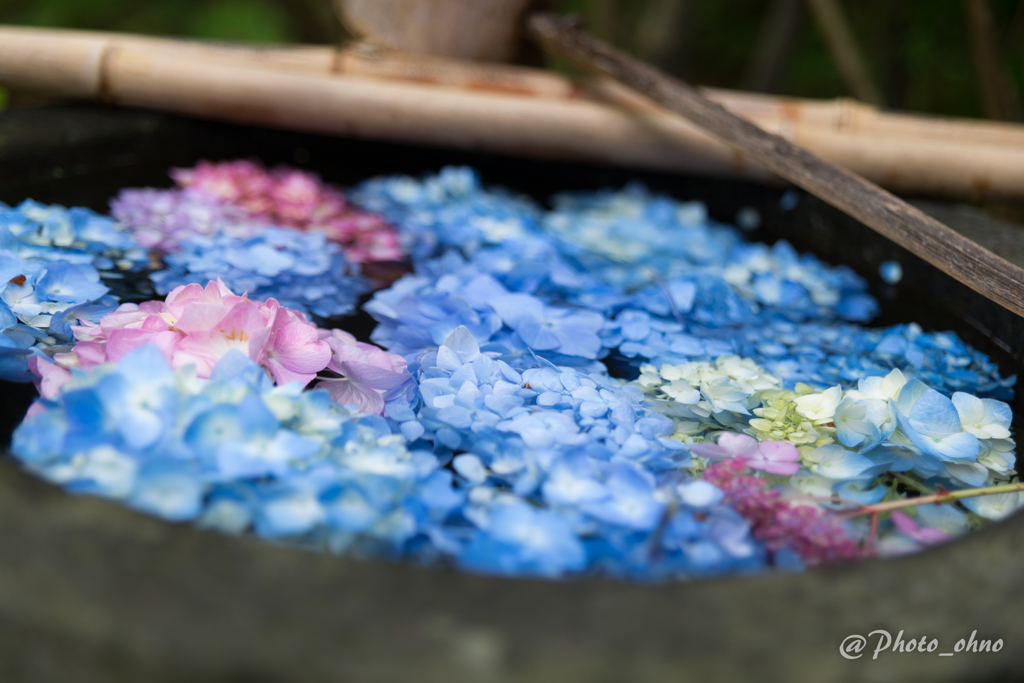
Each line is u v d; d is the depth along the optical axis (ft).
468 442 2.29
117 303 2.63
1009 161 3.49
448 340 2.44
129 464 2.08
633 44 8.95
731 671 1.85
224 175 3.46
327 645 1.84
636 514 2.13
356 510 2.07
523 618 1.87
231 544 1.91
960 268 2.59
